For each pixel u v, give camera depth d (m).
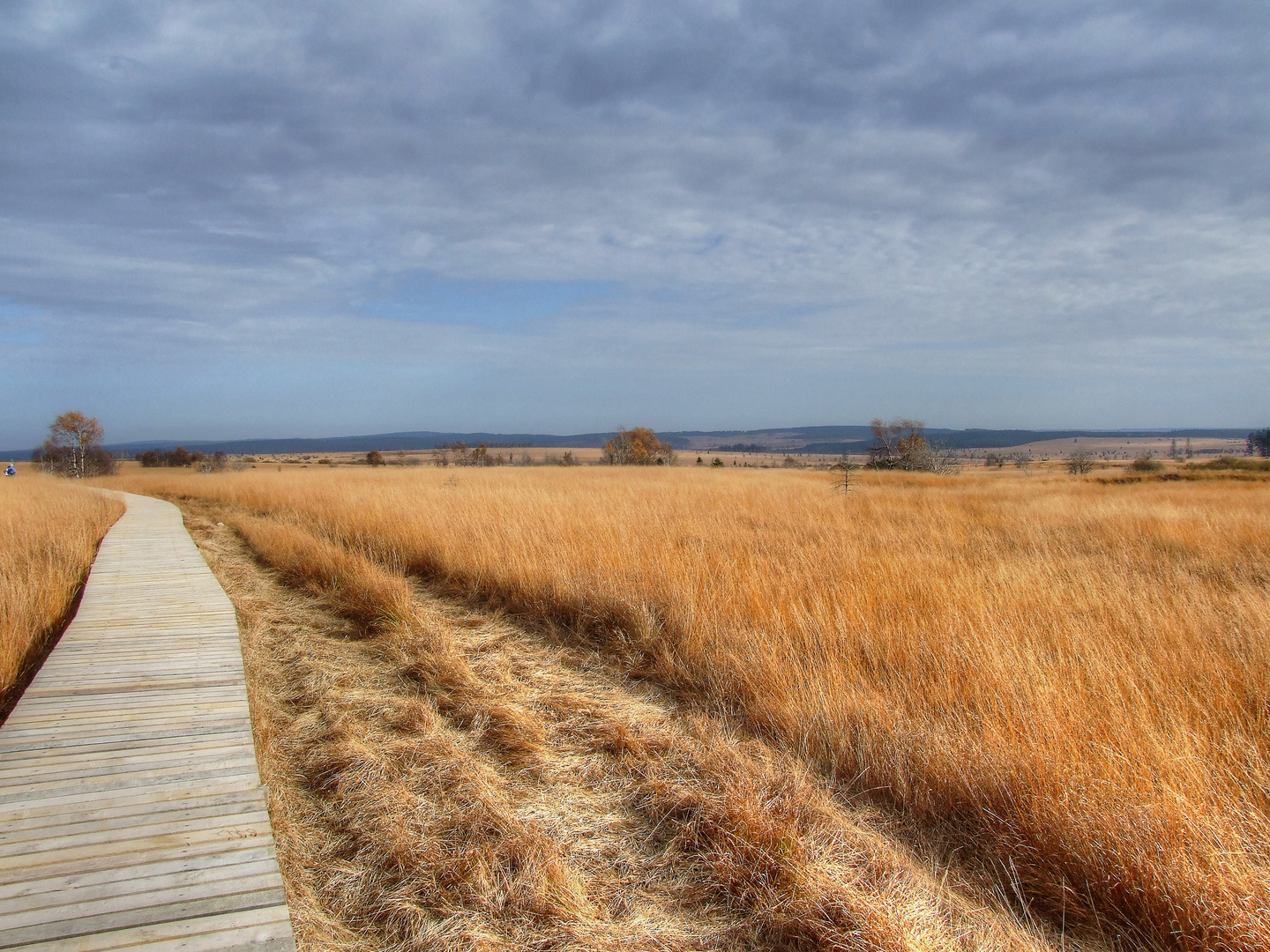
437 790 3.59
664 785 3.56
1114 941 2.48
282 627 6.94
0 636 5.35
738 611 5.93
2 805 3.20
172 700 4.70
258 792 3.39
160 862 2.76
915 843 3.09
